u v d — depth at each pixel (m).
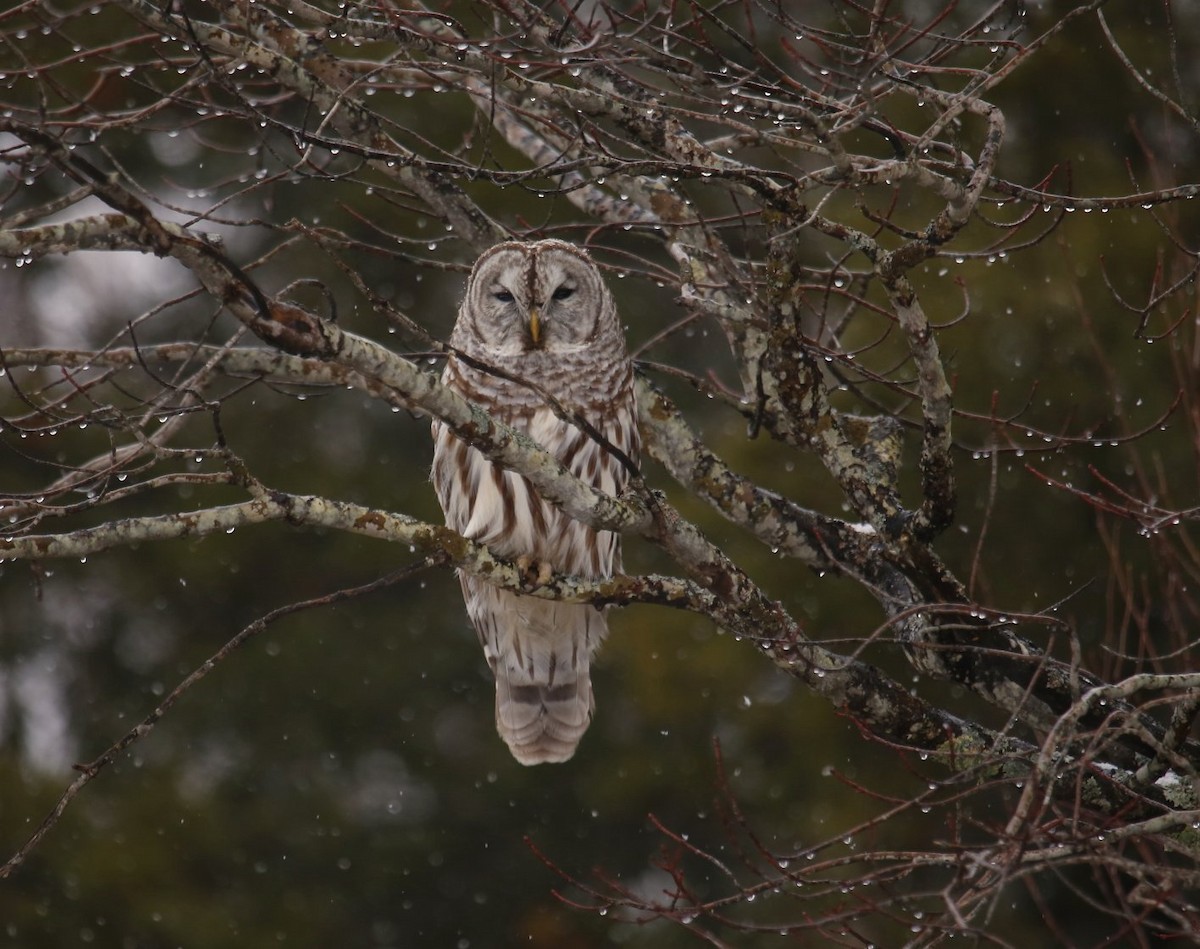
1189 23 17.19
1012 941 15.41
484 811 21.70
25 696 21.70
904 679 16.27
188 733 21.70
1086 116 16.83
